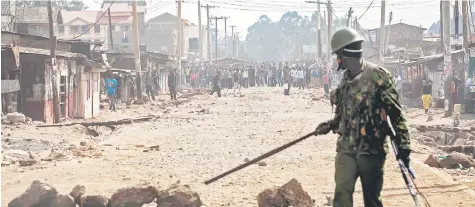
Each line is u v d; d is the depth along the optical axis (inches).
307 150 711.7
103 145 798.5
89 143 820.6
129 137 899.4
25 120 1062.4
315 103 1721.2
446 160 576.1
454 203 395.2
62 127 1018.1
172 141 842.8
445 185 458.0
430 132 971.9
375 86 254.5
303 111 1433.3
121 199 361.4
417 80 1851.6
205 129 1018.7
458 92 1358.3
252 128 1026.7
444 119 1173.7
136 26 1852.9
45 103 1176.8
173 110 1535.4
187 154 697.0
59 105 1213.7
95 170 573.6
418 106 1578.5
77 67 1355.8
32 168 591.5
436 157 596.4
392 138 255.8
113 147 776.3
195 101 1888.5
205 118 1253.7
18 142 830.5
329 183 486.0
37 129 983.6
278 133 935.7
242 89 2723.9
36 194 360.2
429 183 467.8
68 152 717.3
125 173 554.6
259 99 1951.3
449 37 1238.3
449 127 966.4
